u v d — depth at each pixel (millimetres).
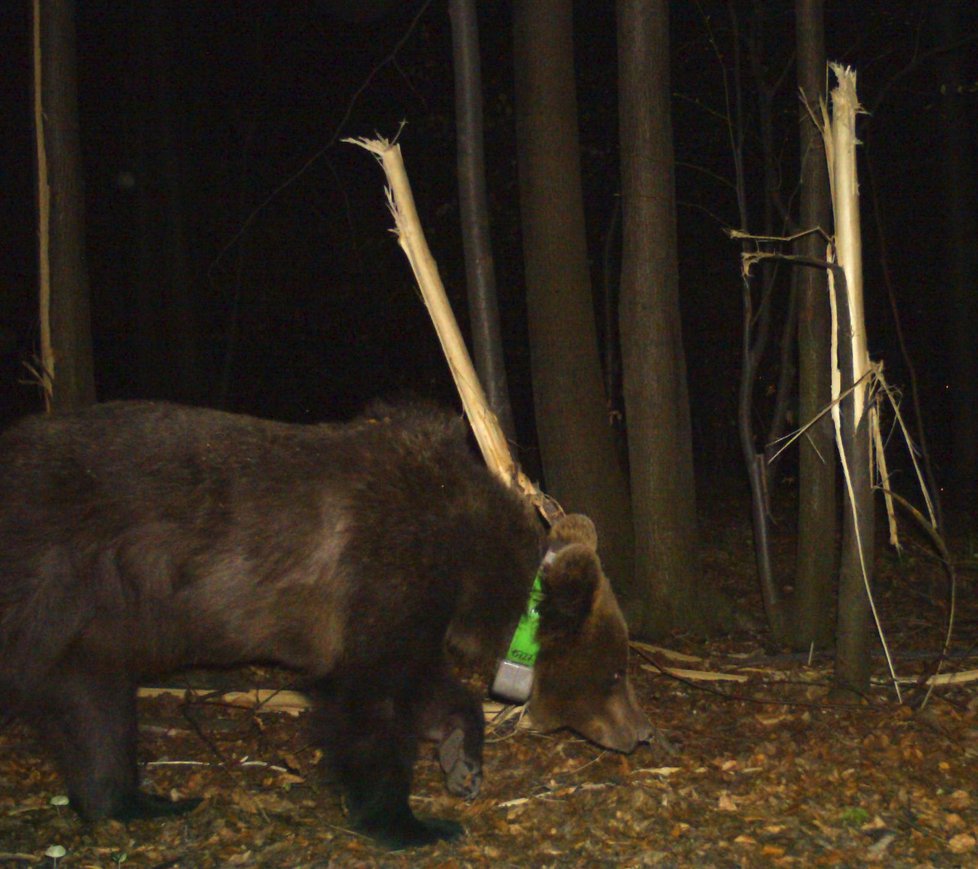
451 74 13383
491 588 4465
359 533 4227
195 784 5109
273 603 4234
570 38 7500
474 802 4906
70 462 4180
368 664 4266
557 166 7520
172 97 13477
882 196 14602
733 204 12984
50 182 6359
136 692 4613
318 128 15195
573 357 7664
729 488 14242
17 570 4082
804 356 6906
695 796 4863
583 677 4664
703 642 7289
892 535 5984
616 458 7895
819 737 5504
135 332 14805
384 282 14336
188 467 4207
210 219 15234
